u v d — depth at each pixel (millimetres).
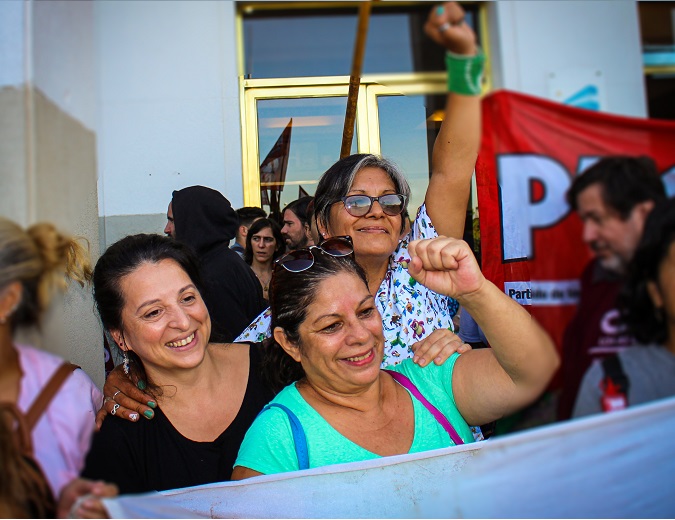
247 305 1782
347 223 1316
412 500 939
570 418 833
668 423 793
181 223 1799
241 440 1104
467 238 1753
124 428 1048
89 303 1455
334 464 949
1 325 806
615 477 833
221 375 1175
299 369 1161
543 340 803
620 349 772
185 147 2078
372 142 2189
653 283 743
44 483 807
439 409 1044
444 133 1265
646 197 743
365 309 1015
